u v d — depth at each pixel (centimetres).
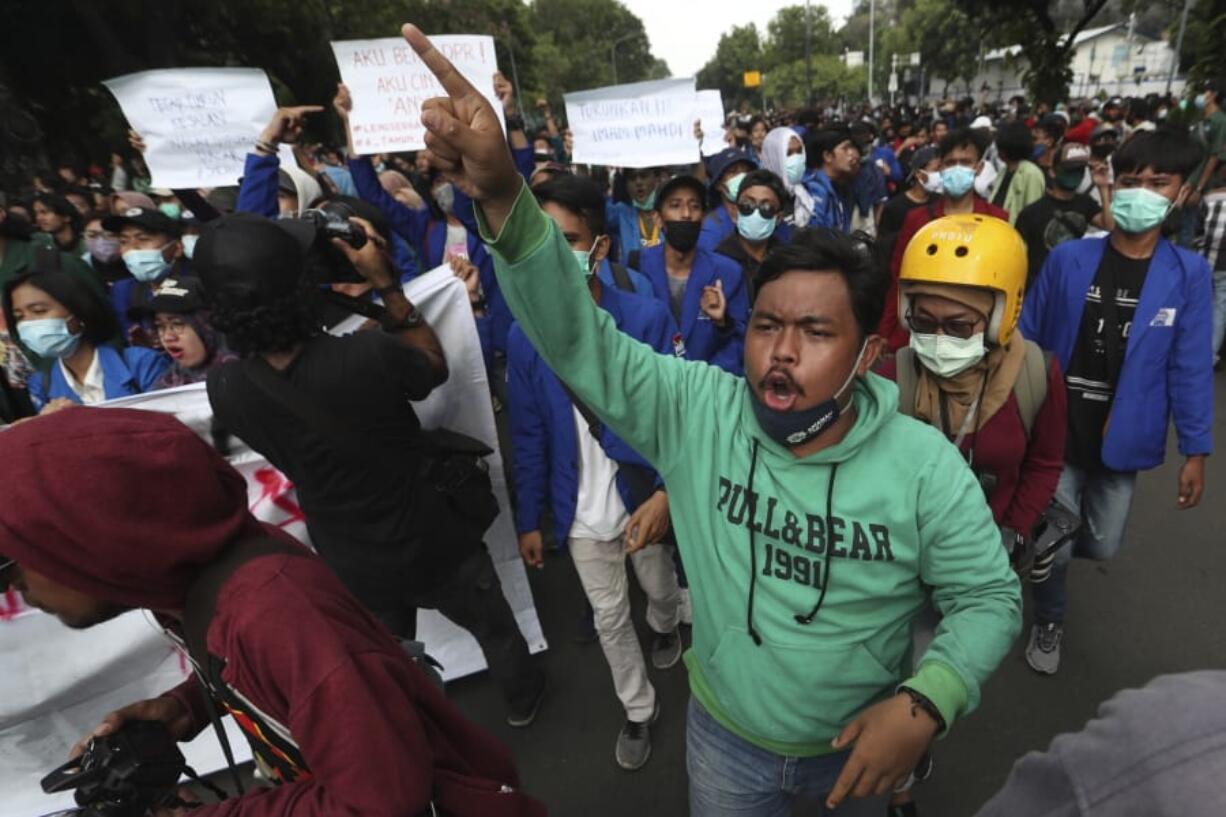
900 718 104
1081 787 51
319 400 168
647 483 215
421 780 98
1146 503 371
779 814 151
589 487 224
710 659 138
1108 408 233
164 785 116
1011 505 187
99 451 84
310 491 182
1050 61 825
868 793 105
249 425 171
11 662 219
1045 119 720
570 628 312
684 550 137
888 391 119
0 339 271
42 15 1586
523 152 443
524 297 110
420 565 196
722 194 439
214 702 123
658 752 247
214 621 94
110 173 1550
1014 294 154
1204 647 272
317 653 91
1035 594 262
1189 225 584
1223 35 312
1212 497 371
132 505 86
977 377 174
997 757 234
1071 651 275
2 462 83
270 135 317
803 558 121
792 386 111
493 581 228
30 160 1479
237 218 161
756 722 133
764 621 127
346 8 2119
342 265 205
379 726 94
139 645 234
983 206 381
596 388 120
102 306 262
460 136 91
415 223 420
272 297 158
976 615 114
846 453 117
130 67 1639
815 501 119
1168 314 219
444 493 202
